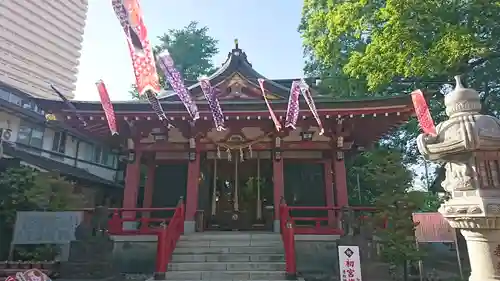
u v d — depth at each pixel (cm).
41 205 1291
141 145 1538
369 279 1024
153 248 1248
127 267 1228
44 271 1014
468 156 473
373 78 1434
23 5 1599
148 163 1662
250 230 1627
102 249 1073
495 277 436
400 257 1078
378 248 1104
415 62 1306
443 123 512
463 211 454
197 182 1477
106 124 1409
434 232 1110
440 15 1369
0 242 1218
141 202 2428
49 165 1802
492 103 1791
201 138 1540
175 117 1370
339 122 1398
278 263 1112
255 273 1060
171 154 1633
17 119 1839
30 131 1936
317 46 1909
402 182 1190
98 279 1034
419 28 1332
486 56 1430
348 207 1206
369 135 1574
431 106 1817
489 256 445
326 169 1614
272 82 1617
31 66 1647
